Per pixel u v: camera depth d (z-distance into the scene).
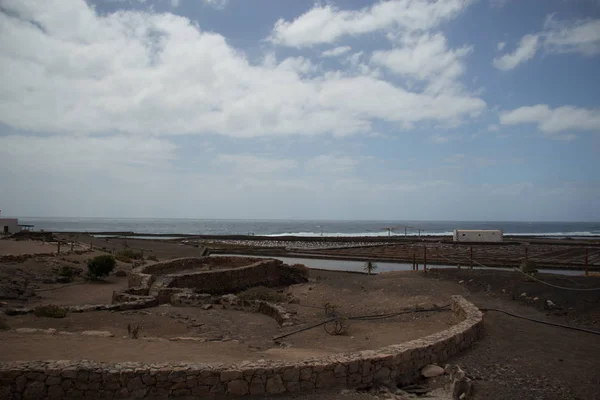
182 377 7.06
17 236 51.56
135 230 168.00
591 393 7.66
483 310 14.38
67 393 6.79
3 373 6.66
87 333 11.39
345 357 8.01
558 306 14.52
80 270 28.53
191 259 30.03
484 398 7.44
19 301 17.83
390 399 7.41
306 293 22.47
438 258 50.34
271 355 9.76
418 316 15.30
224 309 18.47
